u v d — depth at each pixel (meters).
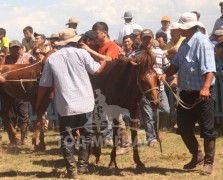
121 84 7.04
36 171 7.47
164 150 8.85
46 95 8.89
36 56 10.55
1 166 7.93
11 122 10.93
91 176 6.89
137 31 10.41
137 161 7.41
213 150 6.77
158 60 8.84
